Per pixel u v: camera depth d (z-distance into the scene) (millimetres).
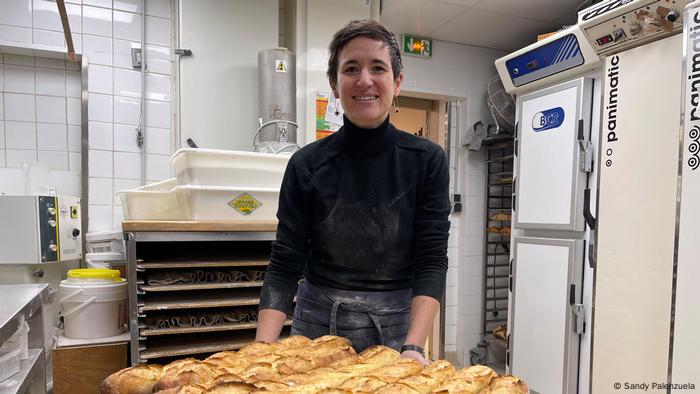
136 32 2352
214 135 2268
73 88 2312
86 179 2283
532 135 2141
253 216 1637
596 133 1845
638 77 1594
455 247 3393
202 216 1563
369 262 1059
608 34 1661
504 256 3471
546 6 2539
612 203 1683
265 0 2357
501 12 2635
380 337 1039
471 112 3287
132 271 1433
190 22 2223
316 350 847
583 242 1888
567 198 1934
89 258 1998
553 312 1992
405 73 3061
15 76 2225
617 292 1655
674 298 1271
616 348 1654
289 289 1049
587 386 1857
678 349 1262
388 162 1053
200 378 702
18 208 1887
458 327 3383
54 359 1519
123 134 2342
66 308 1615
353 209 1046
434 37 3090
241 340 1604
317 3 2367
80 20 2260
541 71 2078
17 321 989
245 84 2322
